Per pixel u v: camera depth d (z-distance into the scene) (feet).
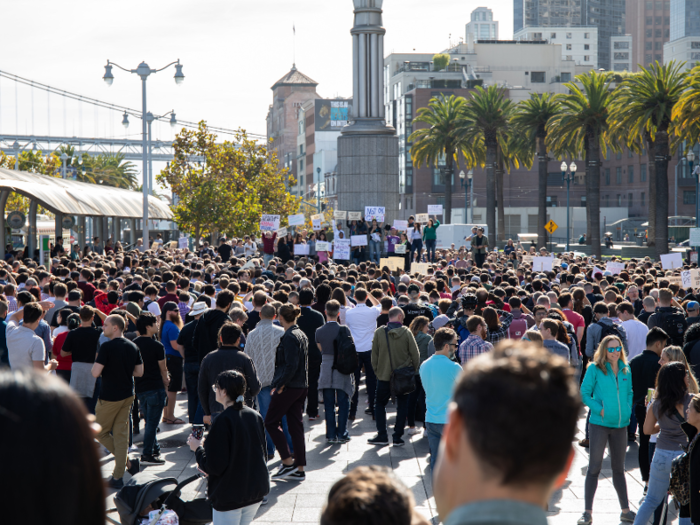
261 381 30.37
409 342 32.53
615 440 23.53
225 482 18.31
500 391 3.92
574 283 53.93
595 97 168.35
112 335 26.61
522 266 69.87
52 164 271.08
